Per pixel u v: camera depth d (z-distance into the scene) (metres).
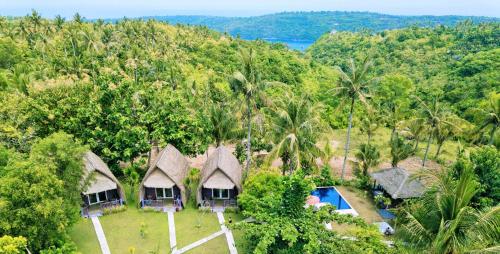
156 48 93.56
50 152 24.59
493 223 14.18
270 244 18.70
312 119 30.66
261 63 78.00
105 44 89.12
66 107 32.31
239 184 30.97
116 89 33.91
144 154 37.47
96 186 28.52
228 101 47.88
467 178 14.95
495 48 81.31
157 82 60.25
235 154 40.81
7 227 19.81
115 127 33.28
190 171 35.47
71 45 82.81
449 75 77.75
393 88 74.56
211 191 31.33
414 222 15.75
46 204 20.64
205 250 24.89
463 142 49.84
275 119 33.16
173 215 29.47
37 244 21.30
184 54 89.50
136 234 26.67
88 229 27.06
